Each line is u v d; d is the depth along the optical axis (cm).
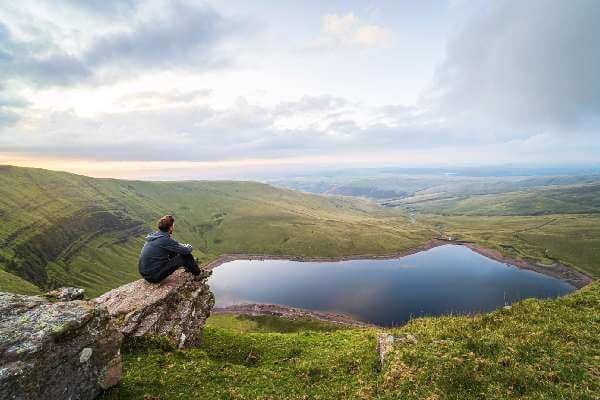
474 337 1498
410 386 1203
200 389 1243
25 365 847
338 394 1270
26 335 911
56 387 915
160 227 1883
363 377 1380
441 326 1789
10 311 997
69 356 970
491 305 15538
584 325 1571
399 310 15288
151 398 1124
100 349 1081
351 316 14825
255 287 19800
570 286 19400
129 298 1756
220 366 1455
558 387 1116
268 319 14375
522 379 1162
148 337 1536
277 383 1369
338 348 1939
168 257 1861
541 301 1956
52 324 973
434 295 17162
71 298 1275
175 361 1424
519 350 1357
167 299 1783
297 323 13850
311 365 1565
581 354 1309
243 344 1948
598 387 1108
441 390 1154
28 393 841
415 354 1384
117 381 1142
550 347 1373
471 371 1236
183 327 1761
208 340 1991
